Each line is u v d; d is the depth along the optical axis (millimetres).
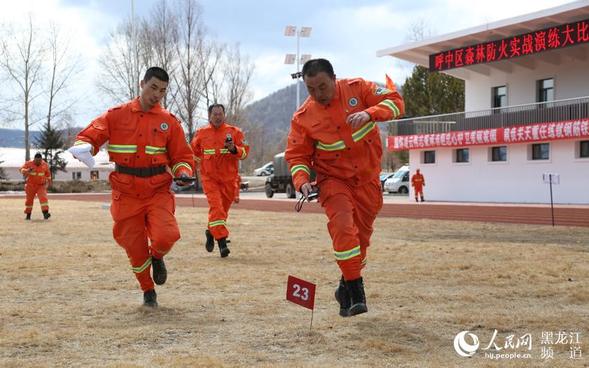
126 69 54438
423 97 58125
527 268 8320
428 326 5227
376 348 4570
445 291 6809
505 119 32156
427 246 11109
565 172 29609
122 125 5781
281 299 6395
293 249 10727
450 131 34844
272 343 4730
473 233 14633
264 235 13398
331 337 4883
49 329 5188
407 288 6969
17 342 4723
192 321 5445
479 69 35312
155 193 5934
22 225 16234
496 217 20688
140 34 54281
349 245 5020
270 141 146125
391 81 5312
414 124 37031
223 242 9719
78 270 8383
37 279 7707
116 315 5719
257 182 74312
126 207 5871
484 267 8453
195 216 20062
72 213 21672
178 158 6066
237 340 4820
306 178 5207
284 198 41469
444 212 23203
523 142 31031
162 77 5738
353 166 5238
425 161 37125
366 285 7156
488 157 33250
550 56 31547
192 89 56281
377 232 14859
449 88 56938
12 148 86500
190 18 55781
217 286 7156
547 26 30328
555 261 9039
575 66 31109
